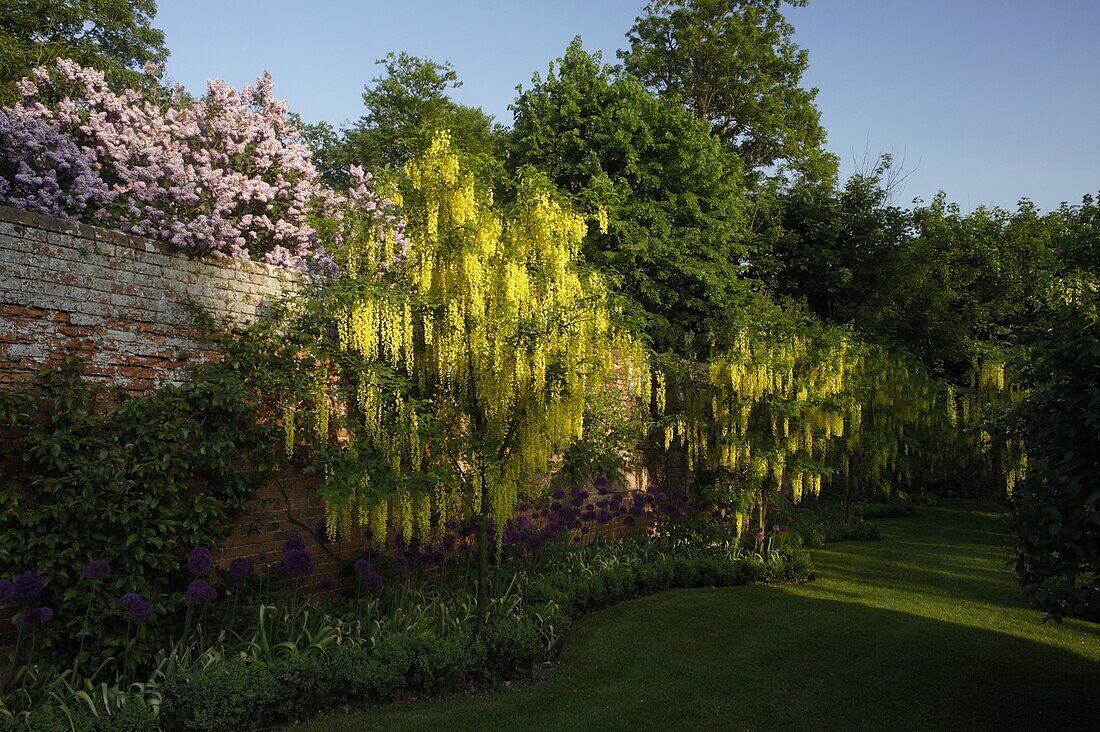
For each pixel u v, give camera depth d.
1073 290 5.05
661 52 24.48
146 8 16.64
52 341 4.22
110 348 4.50
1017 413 4.85
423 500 5.51
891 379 14.80
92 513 4.20
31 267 4.13
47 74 7.56
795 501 9.91
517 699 4.90
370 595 5.66
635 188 17.19
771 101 23.53
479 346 5.34
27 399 4.00
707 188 17.80
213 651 4.30
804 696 5.20
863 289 21.77
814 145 25.31
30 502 4.07
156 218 7.04
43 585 3.75
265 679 4.12
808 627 7.04
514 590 6.82
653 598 8.06
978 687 5.48
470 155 5.52
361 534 6.18
